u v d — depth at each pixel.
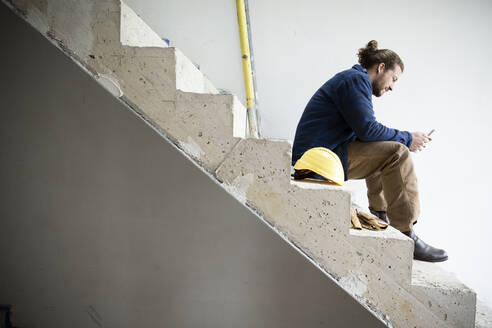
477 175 2.12
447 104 2.04
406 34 1.95
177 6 1.94
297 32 1.97
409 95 2.05
